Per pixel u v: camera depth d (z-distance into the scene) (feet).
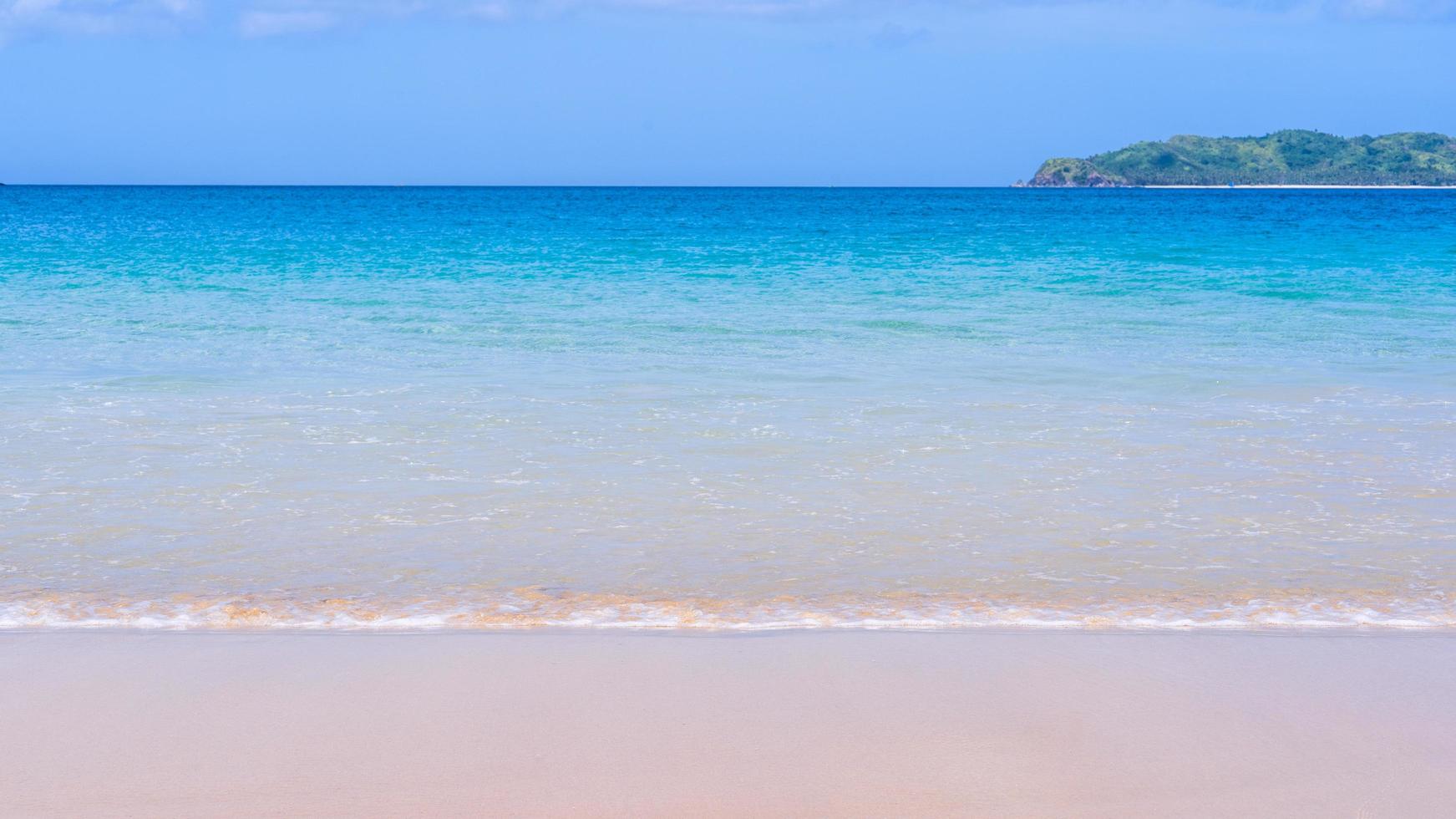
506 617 18.30
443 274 84.48
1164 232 153.89
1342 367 42.68
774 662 16.56
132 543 21.65
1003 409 34.35
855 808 12.73
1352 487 25.90
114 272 83.66
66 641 17.15
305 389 36.99
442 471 26.86
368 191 646.74
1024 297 69.62
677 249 115.65
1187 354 46.29
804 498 24.93
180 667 16.24
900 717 14.87
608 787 13.08
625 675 16.05
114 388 36.94
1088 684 15.90
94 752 13.80
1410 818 12.60
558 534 22.45
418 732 14.33
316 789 13.00
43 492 24.77
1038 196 526.57
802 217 221.05
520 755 13.80
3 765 13.48
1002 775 13.46
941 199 448.65
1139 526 23.15
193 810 12.59
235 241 126.00
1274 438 30.58
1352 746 14.16
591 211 256.11
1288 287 75.25
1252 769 13.62
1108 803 12.87
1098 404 35.06
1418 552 21.62
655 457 28.30
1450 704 15.31
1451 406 34.91
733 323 55.67
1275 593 19.51
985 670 16.33
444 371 41.09
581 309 61.62
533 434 30.73
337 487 25.43
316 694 15.39
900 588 19.71
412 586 19.65
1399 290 73.41
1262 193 645.92
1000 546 21.94
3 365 41.47
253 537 22.06
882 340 50.14
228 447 28.89
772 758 13.78
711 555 21.35
